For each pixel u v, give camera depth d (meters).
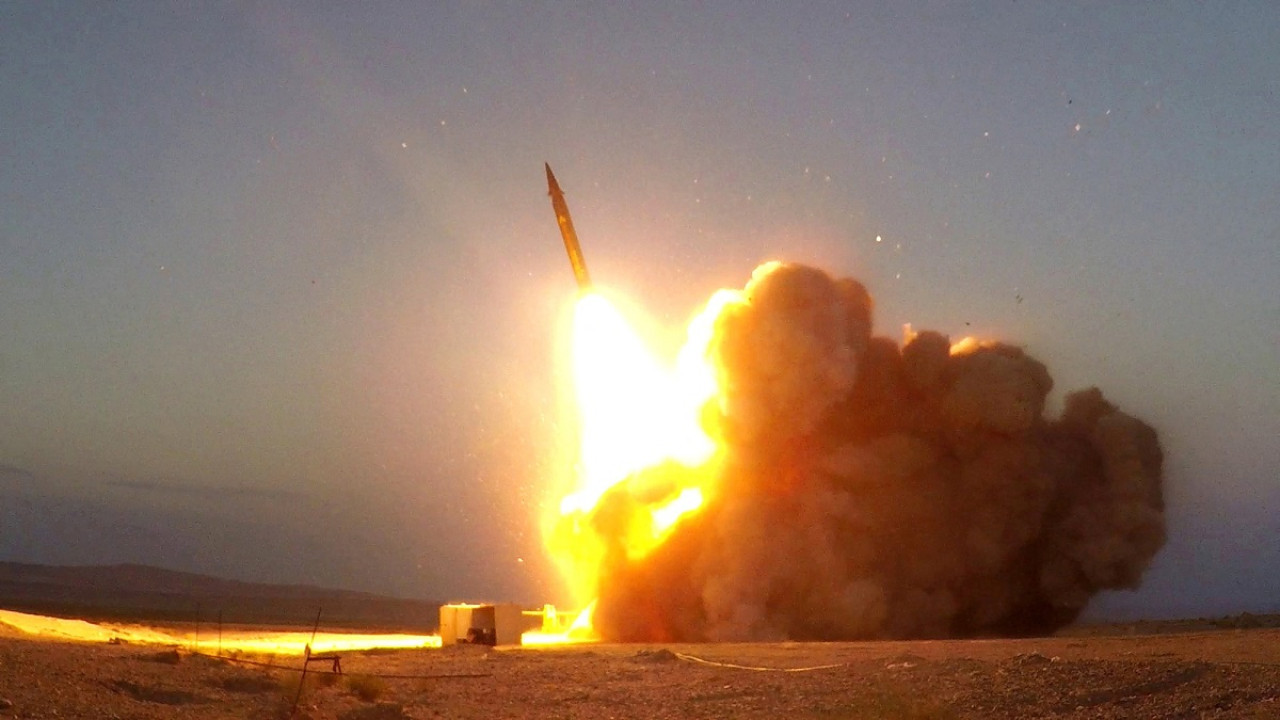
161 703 28.80
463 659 44.72
